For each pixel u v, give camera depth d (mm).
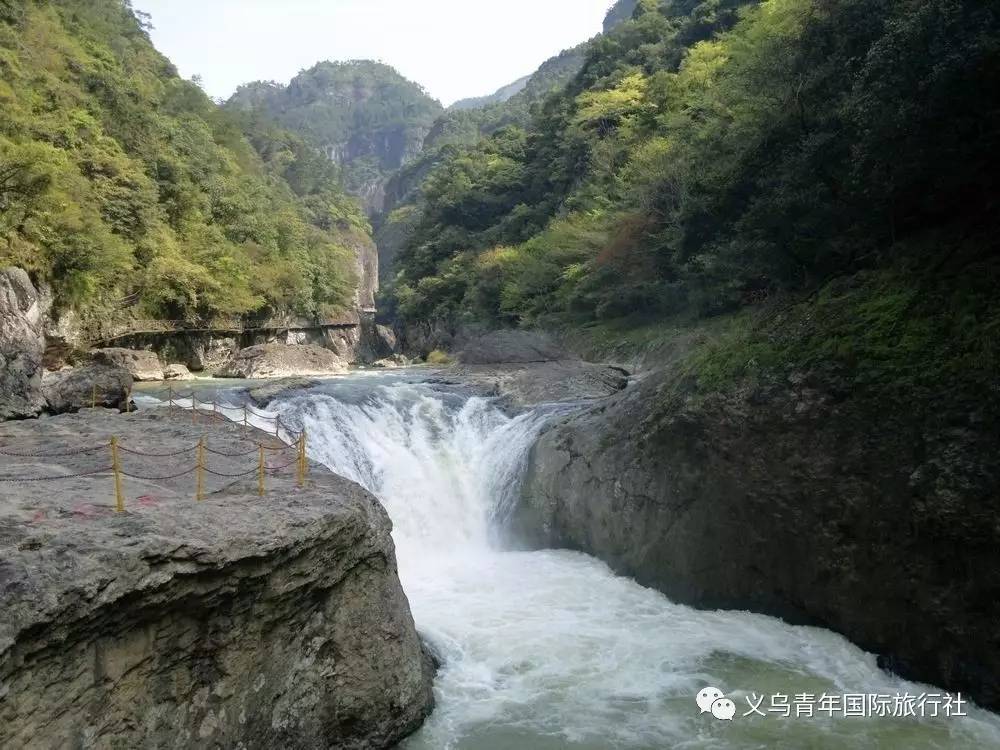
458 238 73938
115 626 6008
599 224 42844
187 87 81875
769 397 12258
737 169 20094
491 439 20422
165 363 42875
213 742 6848
